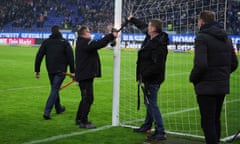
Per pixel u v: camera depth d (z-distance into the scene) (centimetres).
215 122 504
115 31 634
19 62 1970
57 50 729
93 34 3400
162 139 589
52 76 736
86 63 643
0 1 4403
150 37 586
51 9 4206
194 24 812
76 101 957
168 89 1211
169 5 847
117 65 684
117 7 675
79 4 4097
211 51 471
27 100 952
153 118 596
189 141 593
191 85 1305
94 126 673
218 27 482
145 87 578
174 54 1617
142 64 571
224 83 476
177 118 783
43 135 616
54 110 832
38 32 3591
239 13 2617
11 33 3769
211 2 787
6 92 1072
